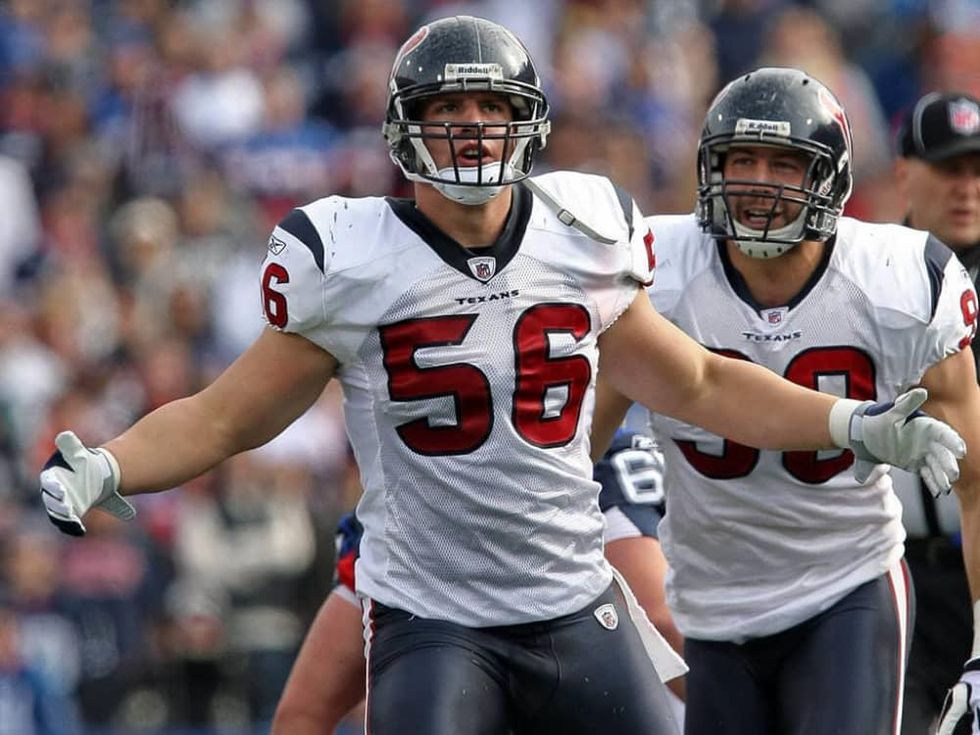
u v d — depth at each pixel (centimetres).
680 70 4409
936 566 1712
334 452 3194
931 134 1838
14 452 3106
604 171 4000
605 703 1323
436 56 1276
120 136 3847
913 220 1878
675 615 1563
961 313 1463
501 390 1282
